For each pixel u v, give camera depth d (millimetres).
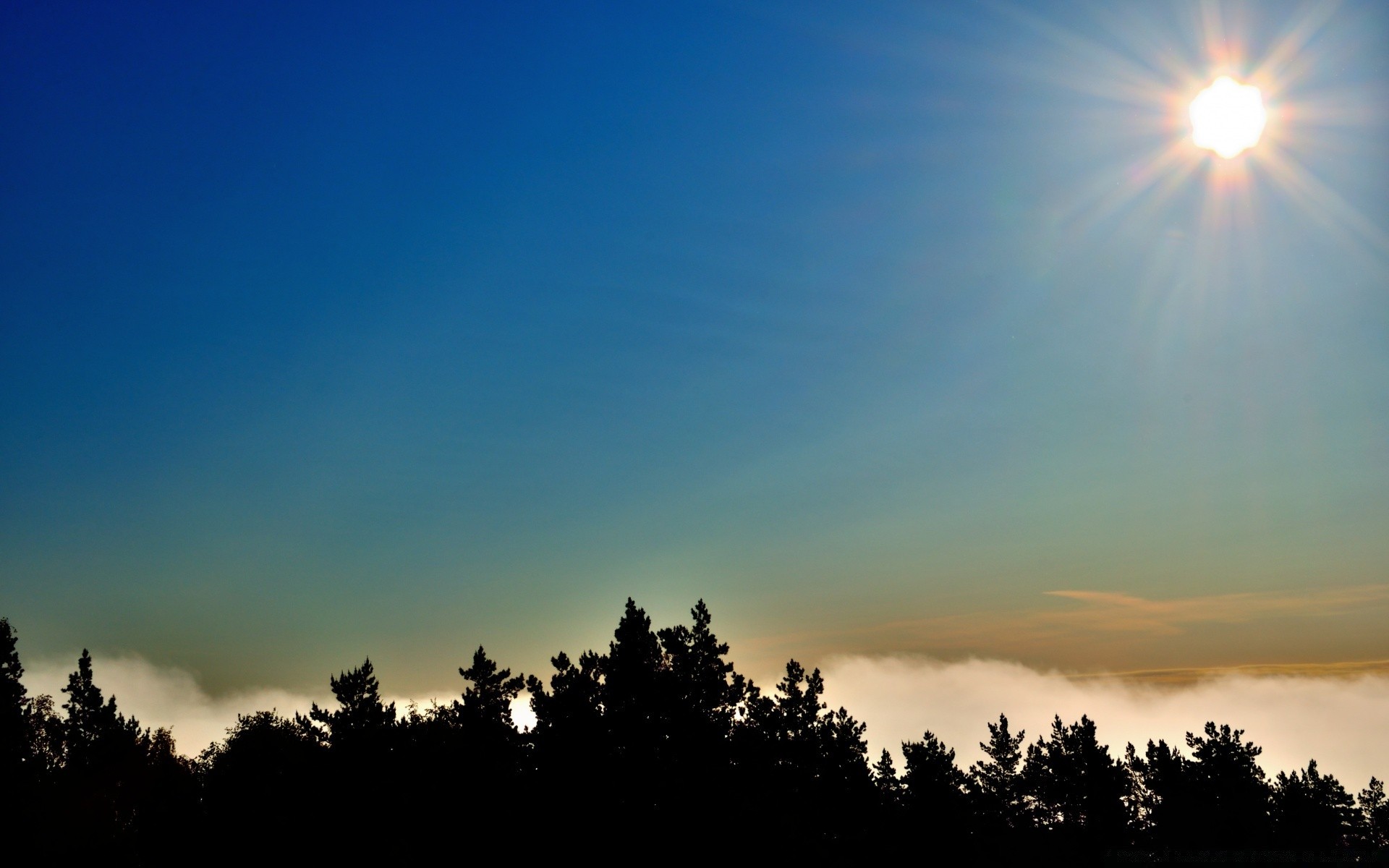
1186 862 54719
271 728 60156
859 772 53281
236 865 46250
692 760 41469
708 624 44062
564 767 41656
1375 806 61062
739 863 39625
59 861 53344
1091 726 62000
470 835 41656
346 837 42344
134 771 64562
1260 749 62781
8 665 64000
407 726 46469
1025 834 58000
